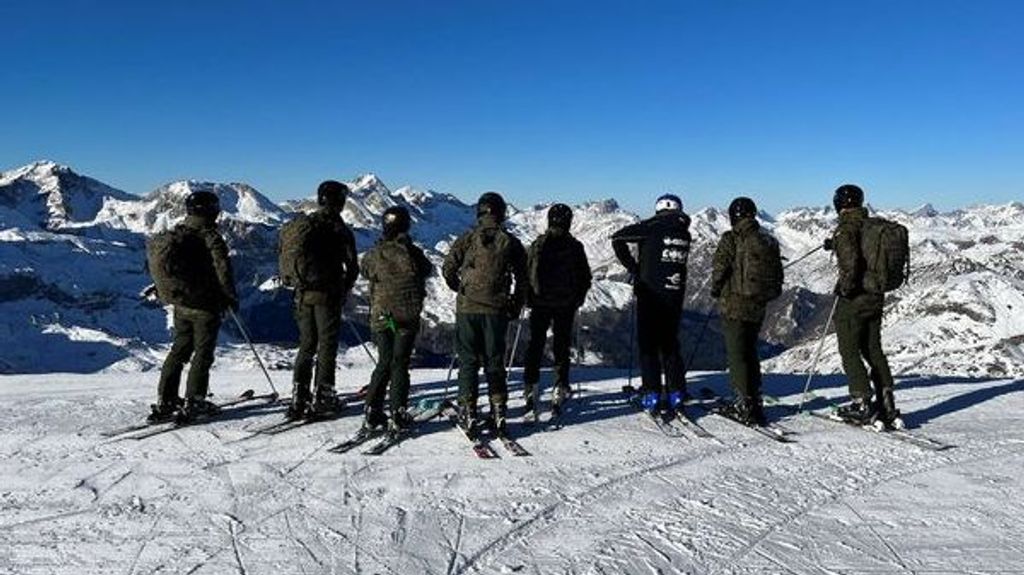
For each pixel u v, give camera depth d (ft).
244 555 16.60
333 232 26.08
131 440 24.62
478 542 17.35
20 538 17.37
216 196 26.40
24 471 21.68
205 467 22.08
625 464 22.75
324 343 26.55
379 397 24.82
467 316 24.63
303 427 26.07
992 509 19.39
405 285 24.68
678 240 27.40
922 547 17.16
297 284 25.55
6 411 28.63
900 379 37.86
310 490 20.39
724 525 18.37
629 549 17.04
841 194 26.53
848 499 20.07
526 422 26.84
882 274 25.53
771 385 35.17
